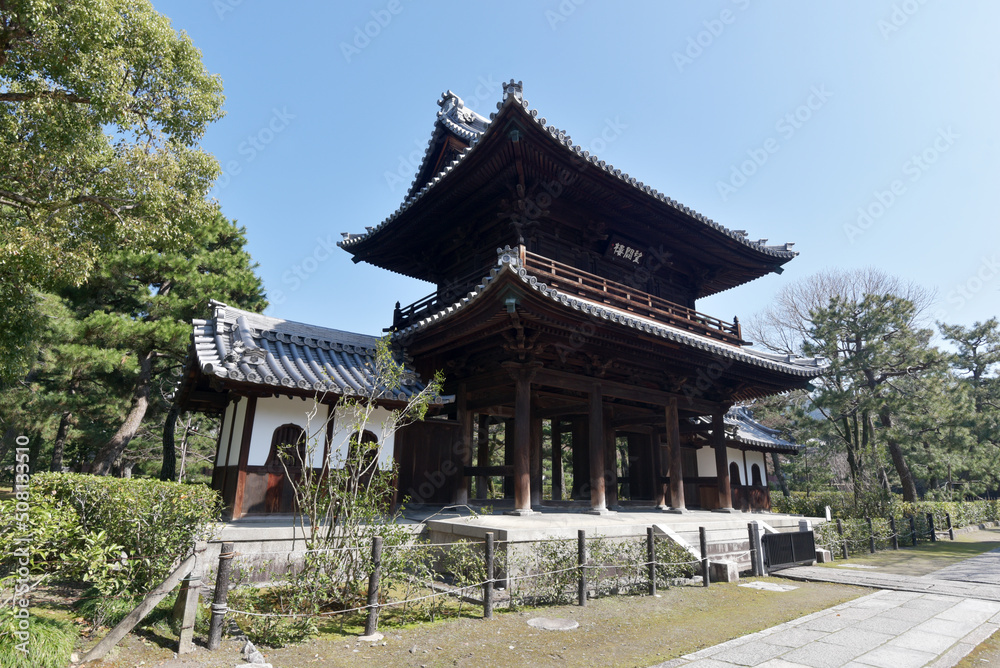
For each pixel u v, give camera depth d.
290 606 7.70
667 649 7.29
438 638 7.47
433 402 11.12
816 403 27.84
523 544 10.05
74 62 10.05
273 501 10.72
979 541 25.30
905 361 27.34
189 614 6.49
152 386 24.66
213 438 34.81
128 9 11.21
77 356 17.36
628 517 13.42
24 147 10.71
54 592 8.22
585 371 14.91
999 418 29.31
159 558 7.57
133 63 11.52
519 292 11.16
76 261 10.55
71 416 23.00
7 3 9.20
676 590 11.00
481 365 14.91
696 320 17.94
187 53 12.40
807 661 6.80
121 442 21.44
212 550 8.82
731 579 12.28
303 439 11.01
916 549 20.73
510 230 15.93
